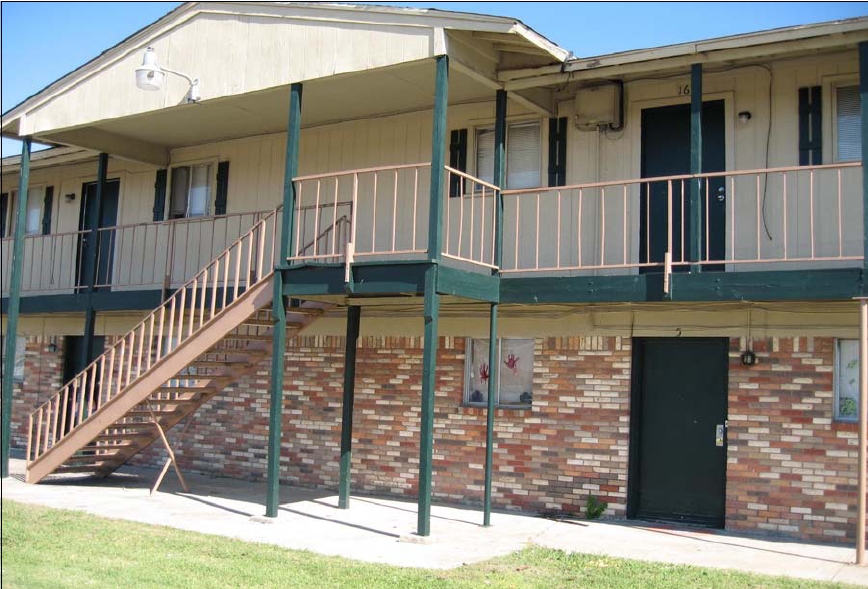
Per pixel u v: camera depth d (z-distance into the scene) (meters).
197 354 11.00
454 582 7.19
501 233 10.40
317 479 12.67
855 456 9.23
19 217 13.54
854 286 8.41
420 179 12.48
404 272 9.35
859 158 9.79
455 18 9.48
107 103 12.62
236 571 7.43
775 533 9.53
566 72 10.16
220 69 11.36
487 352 11.64
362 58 10.12
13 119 13.66
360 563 7.85
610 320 10.66
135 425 12.18
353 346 11.27
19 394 16.66
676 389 10.48
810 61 10.03
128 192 15.77
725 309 10.05
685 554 8.52
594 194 11.12
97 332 15.60
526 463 10.96
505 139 11.48
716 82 10.57
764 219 10.16
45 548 8.10
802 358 9.60
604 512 10.43
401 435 11.97
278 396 10.09
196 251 14.70
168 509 10.56
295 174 10.52
